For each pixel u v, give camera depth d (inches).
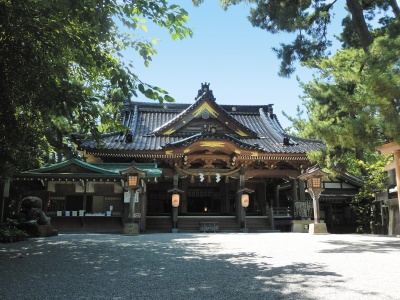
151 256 325.1
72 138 837.2
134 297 174.4
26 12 248.1
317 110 738.8
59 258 306.2
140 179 676.1
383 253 340.5
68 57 348.2
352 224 1122.0
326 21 770.2
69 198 733.3
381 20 786.8
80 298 172.6
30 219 551.8
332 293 179.5
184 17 258.2
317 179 682.8
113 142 905.5
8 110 308.0
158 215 964.0
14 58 280.1
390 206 715.4
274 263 282.2
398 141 348.2
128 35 289.3
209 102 1021.2
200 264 278.5
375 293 179.0
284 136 1047.0
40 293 182.1
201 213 1055.6
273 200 1194.0
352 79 434.3
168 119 1170.0
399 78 342.6
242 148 890.1
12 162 354.9
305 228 887.1
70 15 254.8
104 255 329.1
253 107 1300.4
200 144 880.9
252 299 169.5
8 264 271.3
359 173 1256.2
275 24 754.2
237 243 456.4
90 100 330.0
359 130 381.7
